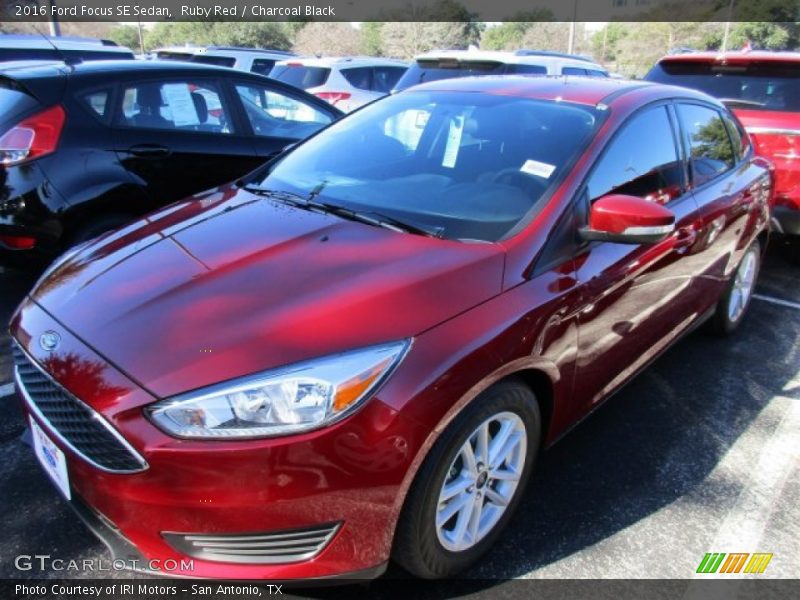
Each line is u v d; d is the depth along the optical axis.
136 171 4.14
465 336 1.99
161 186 4.28
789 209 5.30
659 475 2.86
